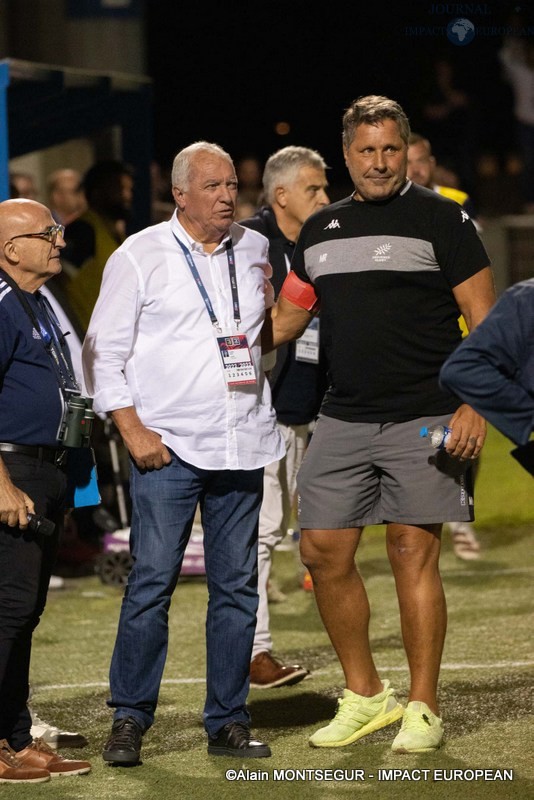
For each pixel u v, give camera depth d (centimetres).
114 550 2530
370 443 1493
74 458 1454
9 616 1377
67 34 4788
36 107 2889
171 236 1452
